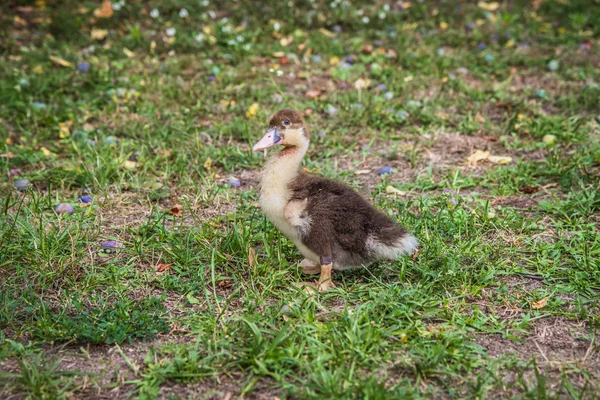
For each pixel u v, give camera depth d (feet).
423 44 9.36
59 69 8.68
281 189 5.75
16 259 5.96
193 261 5.96
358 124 7.73
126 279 5.84
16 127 7.65
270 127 5.74
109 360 5.26
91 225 6.33
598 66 8.82
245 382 5.11
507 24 9.98
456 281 5.77
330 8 10.55
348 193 5.78
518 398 5.02
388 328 5.39
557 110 7.97
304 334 5.28
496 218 6.31
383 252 5.72
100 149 7.20
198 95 8.17
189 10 10.51
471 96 8.18
